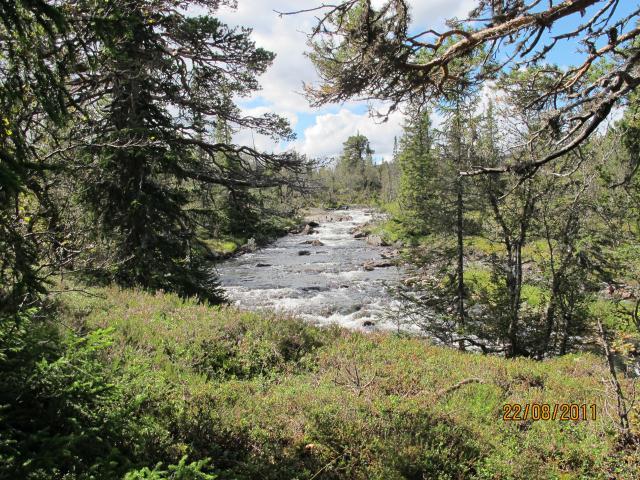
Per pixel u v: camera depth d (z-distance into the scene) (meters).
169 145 14.95
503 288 18.02
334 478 5.54
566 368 11.01
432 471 5.72
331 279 32.31
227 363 9.18
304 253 43.44
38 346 4.17
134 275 14.00
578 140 4.46
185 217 16.83
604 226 16.22
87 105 10.25
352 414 6.79
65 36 3.82
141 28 11.48
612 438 6.37
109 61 6.93
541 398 8.35
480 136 15.99
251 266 37.06
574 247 16.77
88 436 3.78
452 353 11.51
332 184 111.81
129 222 14.43
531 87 5.68
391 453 5.82
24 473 3.04
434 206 19.08
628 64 4.07
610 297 19.23
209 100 15.61
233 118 16.02
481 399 8.13
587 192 14.58
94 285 12.34
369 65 4.76
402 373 9.20
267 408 6.87
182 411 5.95
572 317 17.86
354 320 23.02
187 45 13.75
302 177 17.92
